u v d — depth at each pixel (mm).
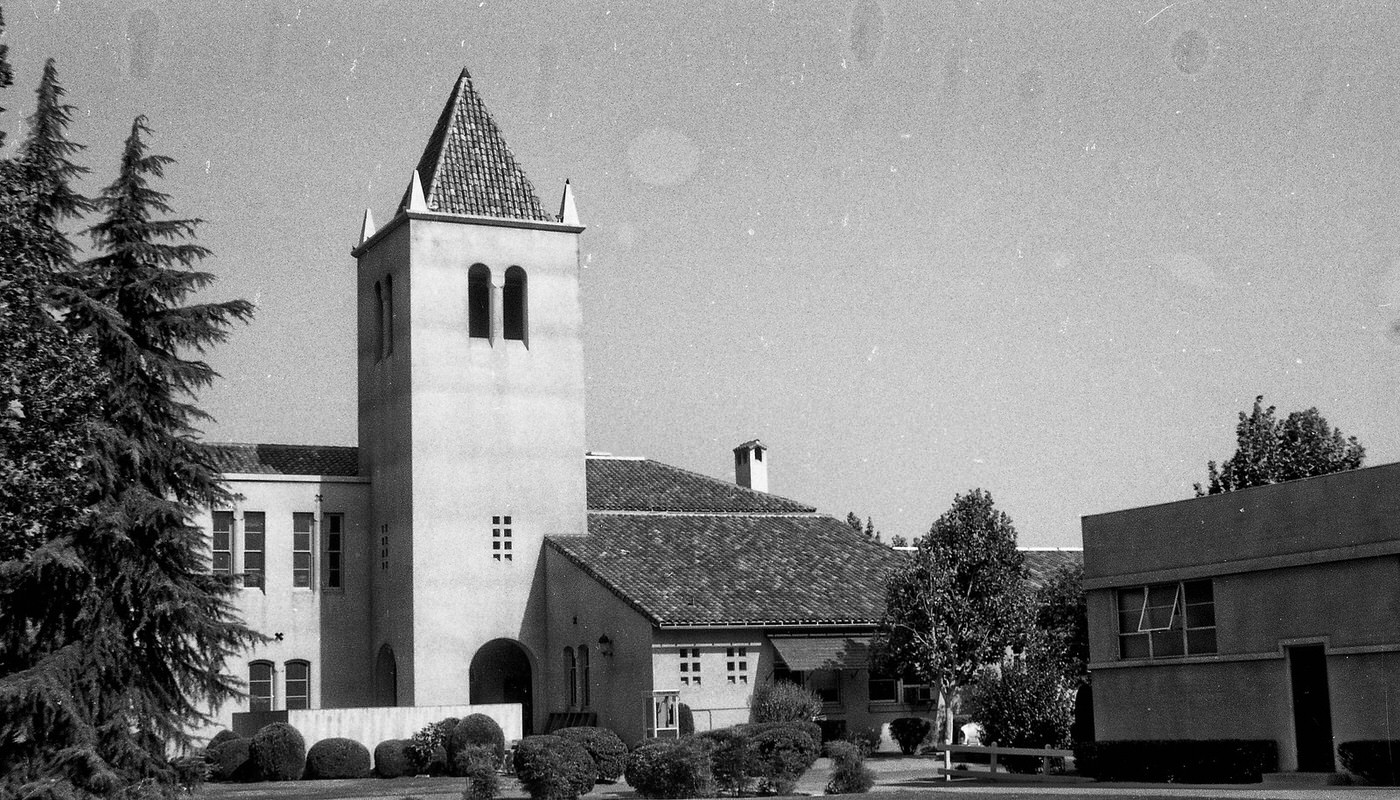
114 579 30109
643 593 48375
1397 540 31484
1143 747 35094
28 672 28625
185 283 32625
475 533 52594
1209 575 35875
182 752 31234
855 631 49688
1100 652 39000
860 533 58562
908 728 49500
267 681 52750
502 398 53656
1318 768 33375
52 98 31672
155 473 31531
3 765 28406
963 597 46688
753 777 32875
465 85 57531
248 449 55562
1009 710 41312
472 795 33344
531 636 52969
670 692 46156
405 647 51750
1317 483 33438
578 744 33500
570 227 55344
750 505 59375
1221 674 35531
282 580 53406
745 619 47594
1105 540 38938
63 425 29484
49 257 31438
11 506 29125
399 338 53500
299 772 45000
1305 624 33562
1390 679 31531
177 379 32312
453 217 53438
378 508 54594
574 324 55156
